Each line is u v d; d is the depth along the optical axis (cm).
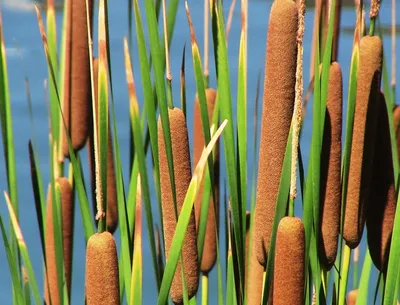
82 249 204
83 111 79
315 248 61
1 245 196
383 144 65
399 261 60
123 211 63
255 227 62
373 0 61
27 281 75
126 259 63
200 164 57
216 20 63
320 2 61
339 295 67
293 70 59
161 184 63
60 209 80
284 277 57
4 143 72
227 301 67
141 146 60
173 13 65
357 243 65
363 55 62
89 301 56
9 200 69
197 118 78
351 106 61
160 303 58
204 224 67
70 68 78
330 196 62
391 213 66
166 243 64
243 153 63
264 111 60
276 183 60
